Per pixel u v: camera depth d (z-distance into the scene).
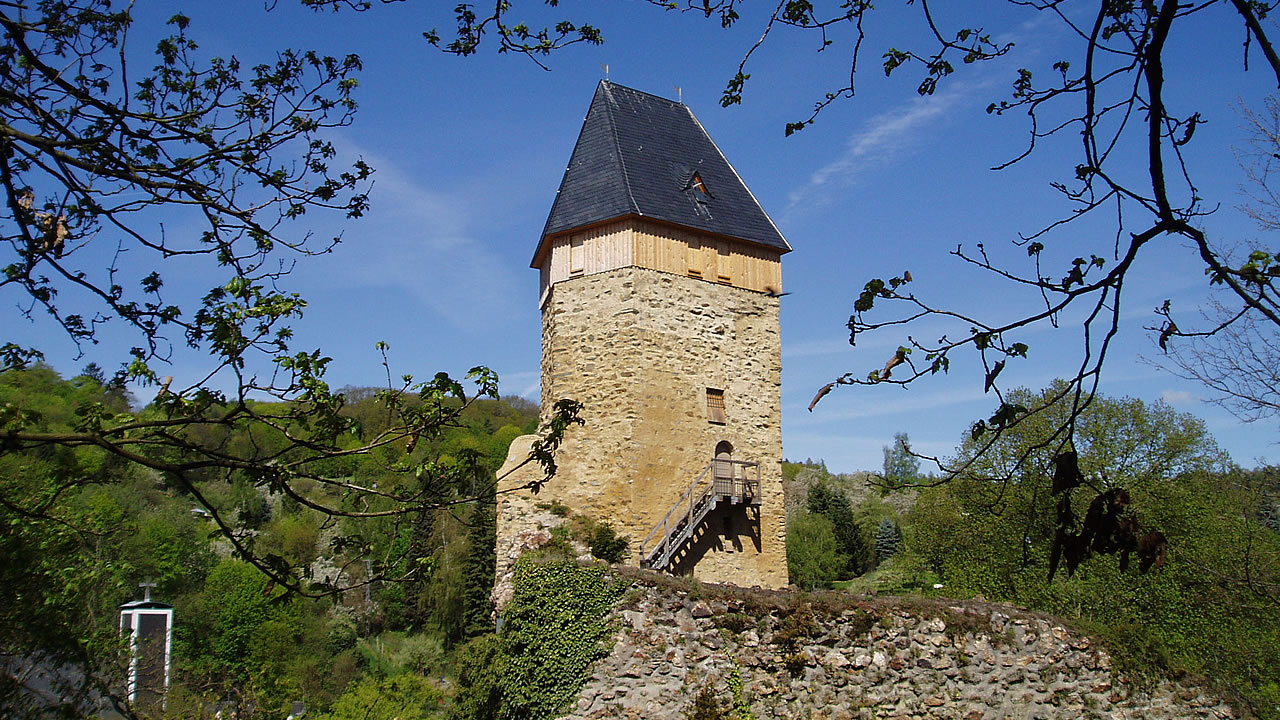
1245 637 20.47
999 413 4.06
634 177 22.20
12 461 13.00
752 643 16.53
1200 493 24.45
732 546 21.27
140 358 6.02
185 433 5.73
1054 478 3.77
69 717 9.34
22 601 9.05
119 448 5.20
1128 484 24.78
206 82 6.60
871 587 44.72
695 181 23.17
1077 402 3.85
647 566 19.62
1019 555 25.97
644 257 21.48
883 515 63.59
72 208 6.16
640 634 16.53
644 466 20.38
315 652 35.88
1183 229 3.55
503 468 21.47
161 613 18.06
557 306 22.09
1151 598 23.22
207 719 13.75
